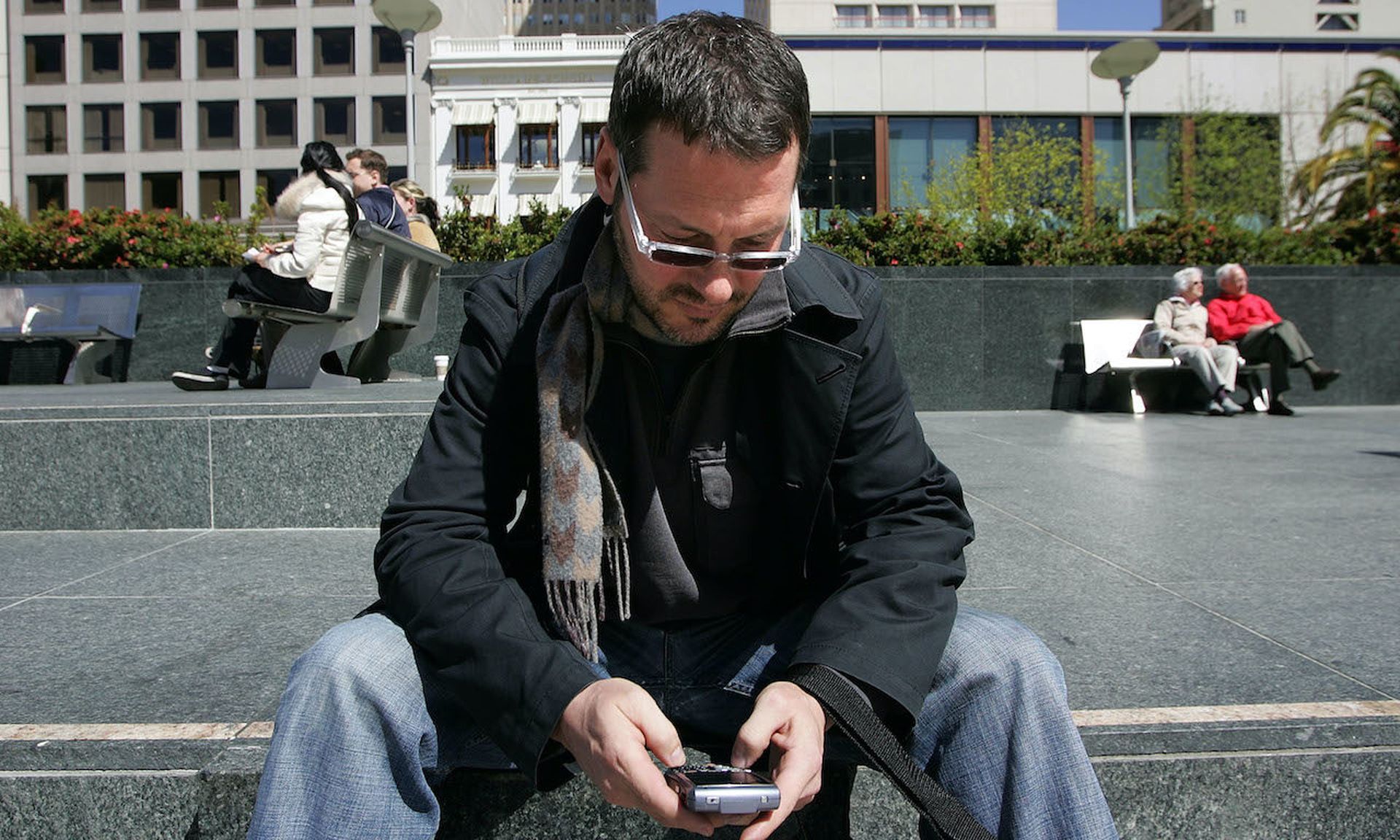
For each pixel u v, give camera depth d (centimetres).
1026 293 829
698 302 115
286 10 5131
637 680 138
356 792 110
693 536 134
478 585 118
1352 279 870
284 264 500
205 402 347
